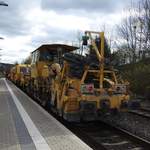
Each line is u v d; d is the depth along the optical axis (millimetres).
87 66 14508
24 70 38812
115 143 11984
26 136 10789
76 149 9141
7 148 9234
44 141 10094
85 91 13836
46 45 22500
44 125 12773
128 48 40500
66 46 22141
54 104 16781
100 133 13664
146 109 20625
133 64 35219
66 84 14469
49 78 19344
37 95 24406
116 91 14516
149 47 36375
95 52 15242
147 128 14656
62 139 10391
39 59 23797
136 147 11359
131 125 15312
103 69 14703
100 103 13977
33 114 15711
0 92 31891
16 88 40875
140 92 30719
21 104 20328
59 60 18750
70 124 15336
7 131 11602
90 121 15227
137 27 40125
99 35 15688
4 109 17656
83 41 15781
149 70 30469
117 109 14414
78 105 13930
